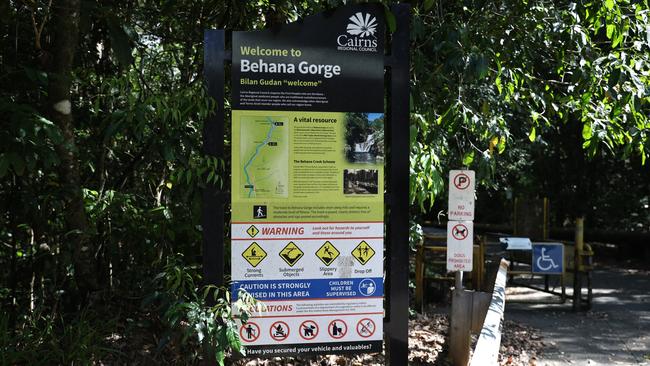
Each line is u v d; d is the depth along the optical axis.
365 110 4.33
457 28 5.34
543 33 5.80
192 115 4.53
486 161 6.20
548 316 9.42
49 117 4.32
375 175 4.36
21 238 5.26
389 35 4.61
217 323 4.16
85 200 5.02
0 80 4.64
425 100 5.89
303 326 4.32
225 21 5.90
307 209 4.29
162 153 4.21
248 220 4.24
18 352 4.22
